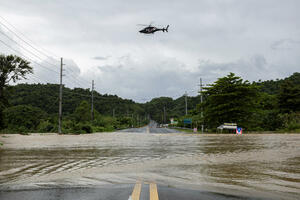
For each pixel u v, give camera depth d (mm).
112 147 17469
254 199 4973
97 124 61906
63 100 88000
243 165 9578
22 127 45219
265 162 10312
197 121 59844
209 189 5805
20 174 7875
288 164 9781
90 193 5312
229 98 44031
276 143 19203
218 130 43125
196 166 9430
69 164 10055
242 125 42875
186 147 17062
